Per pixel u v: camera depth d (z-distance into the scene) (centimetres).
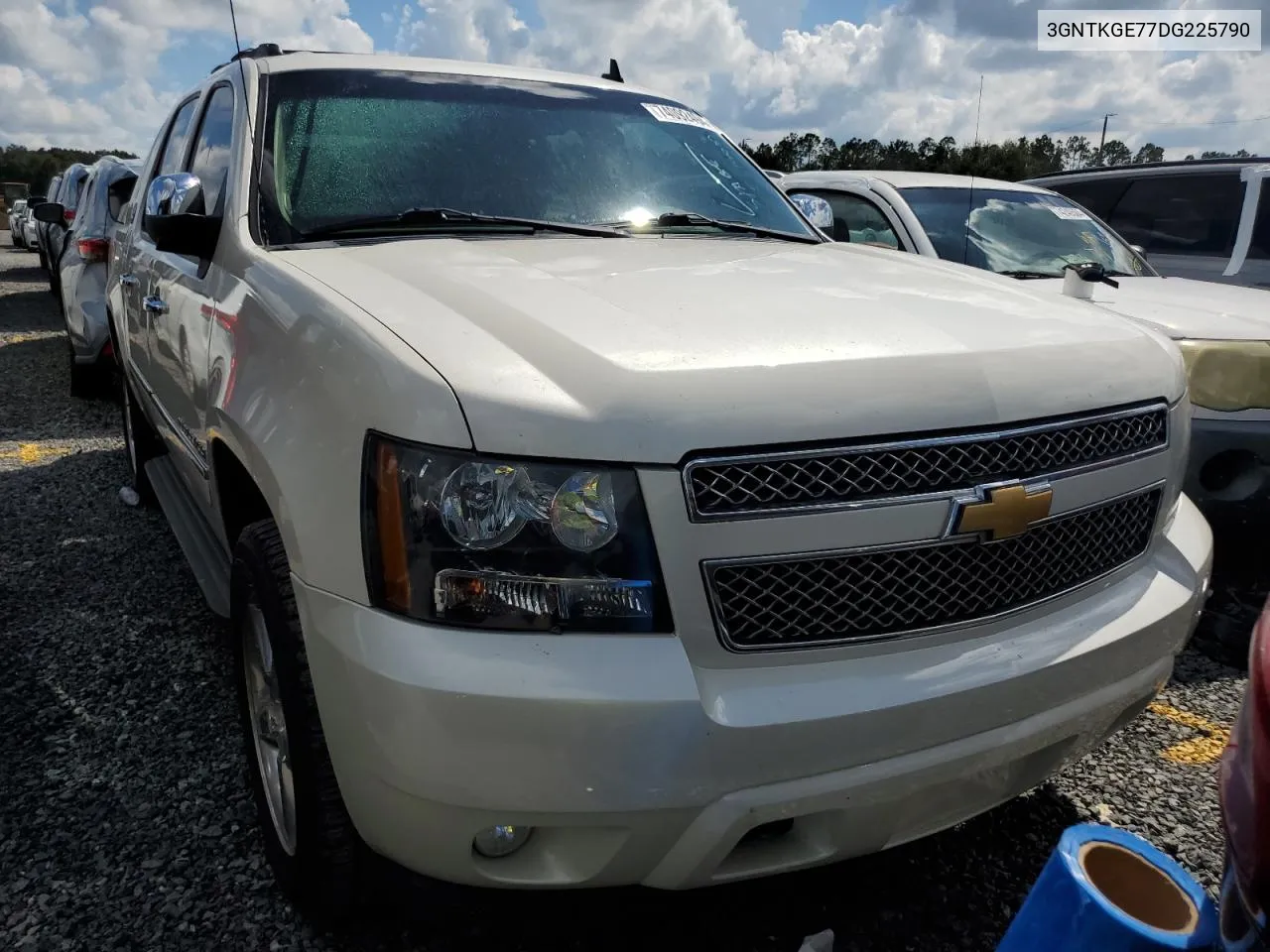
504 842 166
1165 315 395
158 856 226
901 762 167
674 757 152
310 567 169
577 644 153
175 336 286
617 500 153
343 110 277
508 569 153
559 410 153
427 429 154
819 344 173
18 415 685
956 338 186
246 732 229
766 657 161
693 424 154
